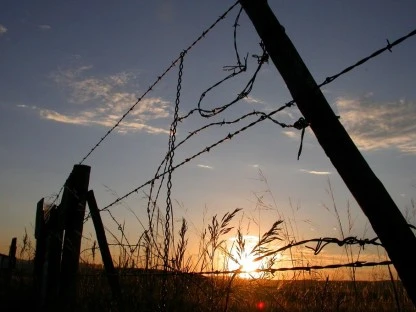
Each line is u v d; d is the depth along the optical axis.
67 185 4.96
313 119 1.97
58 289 4.67
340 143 1.90
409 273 1.69
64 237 4.83
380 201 1.77
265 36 2.19
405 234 1.72
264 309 3.71
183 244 3.65
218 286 3.54
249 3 2.28
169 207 3.42
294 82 2.06
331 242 2.04
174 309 3.46
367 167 1.84
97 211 4.66
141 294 3.79
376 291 4.32
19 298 5.57
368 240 1.91
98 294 4.36
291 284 3.90
